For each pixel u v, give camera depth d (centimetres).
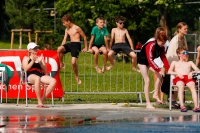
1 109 1456
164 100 1764
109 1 4572
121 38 1725
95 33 1728
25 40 5791
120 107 1516
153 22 4572
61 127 1112
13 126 1124
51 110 1437
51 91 1500
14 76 1625
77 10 5059
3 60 1619
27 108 1480
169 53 1533
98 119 1243
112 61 1723
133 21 4484
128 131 1063
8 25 6272
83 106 1545
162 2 4309
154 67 1448
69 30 1703
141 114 1346
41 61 1512
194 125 1148
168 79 1475
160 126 1133
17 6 5247
